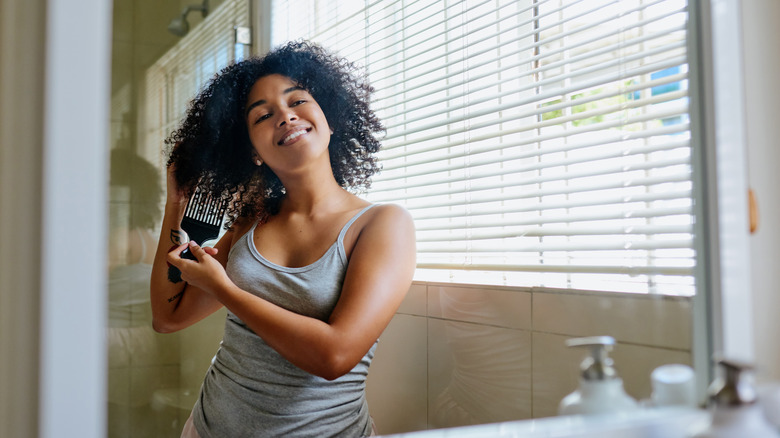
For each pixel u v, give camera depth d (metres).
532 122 1.18
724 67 0.61
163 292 0.71
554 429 0.55
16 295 0.33
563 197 1.10
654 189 0.83
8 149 0.34
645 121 0.87
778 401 0.57
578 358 0.72
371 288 0.84
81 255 0.34
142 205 0.71
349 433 0.87
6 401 0.33
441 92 1.40
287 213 0.94
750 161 0.70
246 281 0.86
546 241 1.05
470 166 1.28
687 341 0.62
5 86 0.34
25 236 0.34
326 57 1.12
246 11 0.99
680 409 0.59
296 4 1.11
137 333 0.70
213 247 0.85
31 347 0.33
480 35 1.31
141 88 0.72
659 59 0.88
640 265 0.76
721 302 0.59
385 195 1.45
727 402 0.46
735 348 0.59
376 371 1.08
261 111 0.94
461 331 1.00
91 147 0.35
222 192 0.85
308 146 0.97
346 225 0.93
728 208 0.60
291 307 0.86
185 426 0.72
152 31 0.75
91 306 0.34
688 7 0.63
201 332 0.76
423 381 1.03
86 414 0.34
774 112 0.73
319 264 0.89
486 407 0.91
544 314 0.84
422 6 1.44
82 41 0.35
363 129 1.20
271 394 0.80
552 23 1.09
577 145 1.01
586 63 1.05
